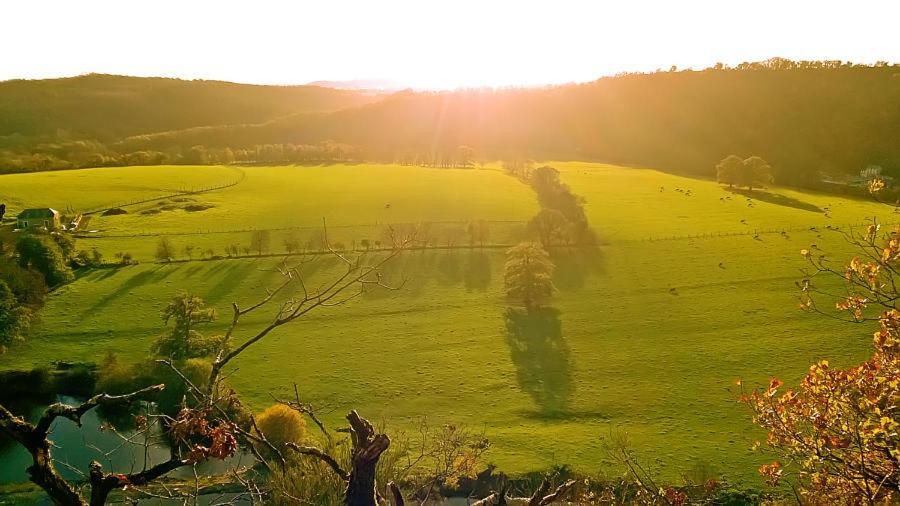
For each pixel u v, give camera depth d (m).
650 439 43.56
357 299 70.81
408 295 72.94
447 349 60.16
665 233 96.12
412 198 121.06
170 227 96.19
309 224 100.12
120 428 42.81
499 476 37.53
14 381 51.94
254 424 8.35
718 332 63.44
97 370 53.44
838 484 11.77
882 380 10.99
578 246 90.38
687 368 56.03
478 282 77.44
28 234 76.69
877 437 10.77
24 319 57.28
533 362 57.72
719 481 37.47
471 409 48.88
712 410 48.25
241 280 75.31
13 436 6.40
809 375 12.09
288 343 60.50
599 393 51.62
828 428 11.40
